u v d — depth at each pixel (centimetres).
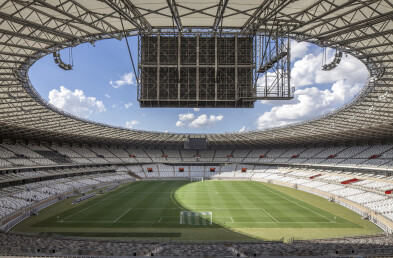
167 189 7056
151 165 10400
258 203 5184
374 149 7006
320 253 1917
